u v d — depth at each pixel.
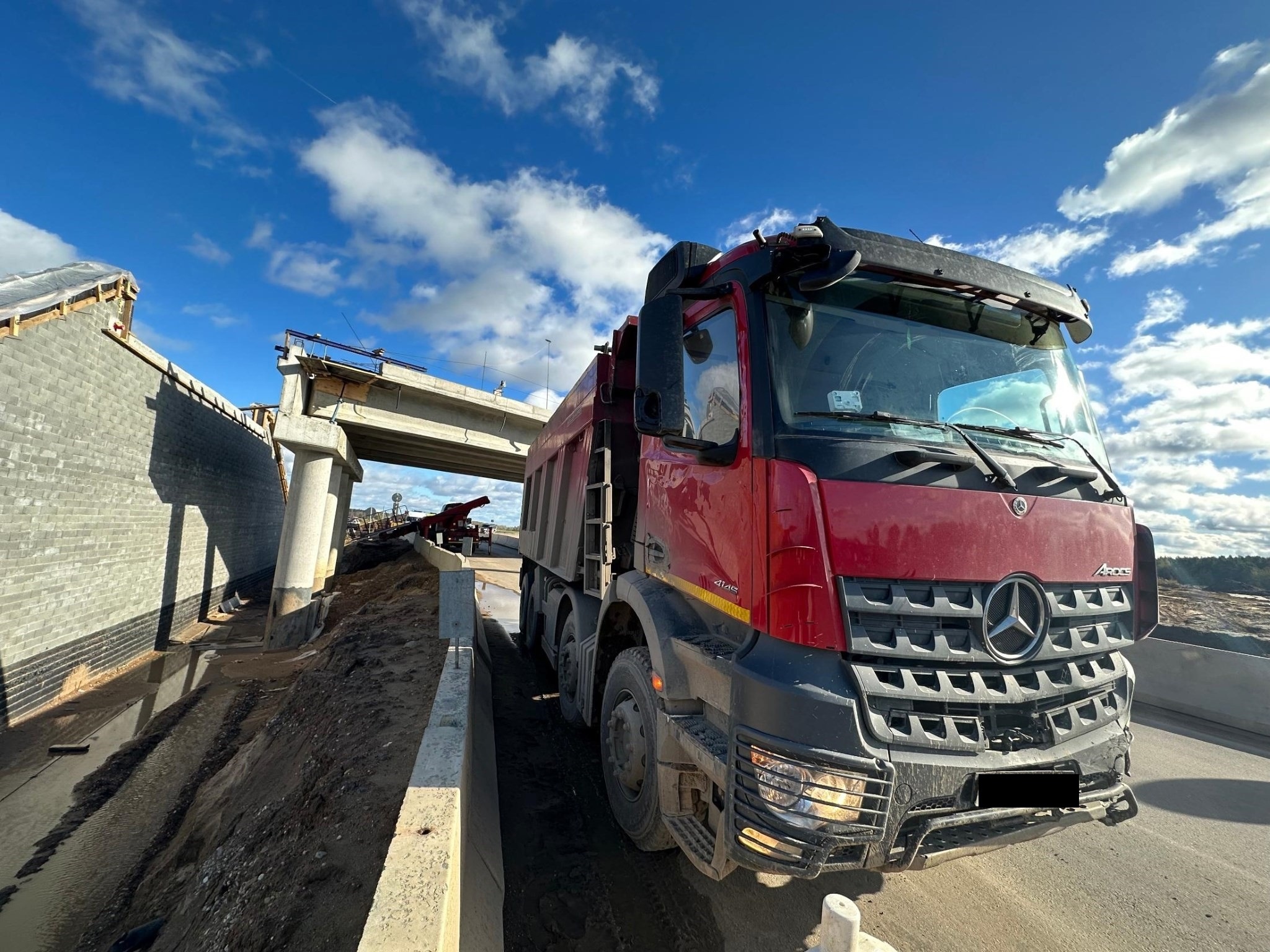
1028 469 2.40
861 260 2.61
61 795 6.39
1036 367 3.03
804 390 2.45
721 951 2.72
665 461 3.37
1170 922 3.01
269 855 3.62
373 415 18.42
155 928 3.93
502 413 21.17
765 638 2.22
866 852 1.92
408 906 1.79
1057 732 2.15
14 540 7.96
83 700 9.19
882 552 2.08
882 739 1.93
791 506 2.17
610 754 3.70
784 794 1.96
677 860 3.45
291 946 2.47
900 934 2.85
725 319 2.88
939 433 2.50
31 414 8.29
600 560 4.45
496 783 4.25
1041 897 3.20
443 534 29.52
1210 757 5.46
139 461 11.59
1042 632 2.23
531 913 2.97
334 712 5.54
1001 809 2.01
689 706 2.75
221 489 16.95
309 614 14.92
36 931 4.36
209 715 8.97
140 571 11.69
